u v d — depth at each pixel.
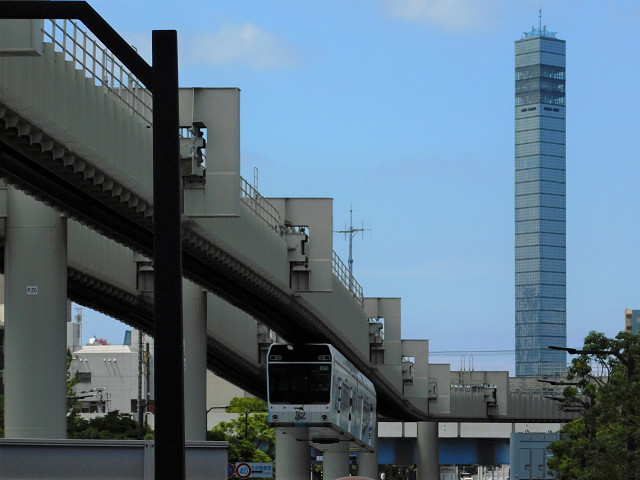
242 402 169.75
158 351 14.56
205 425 69.88
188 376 69.31
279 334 82.81
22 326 46.56
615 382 76.12
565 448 114.88
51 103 36.25
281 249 66.69
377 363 106.00
